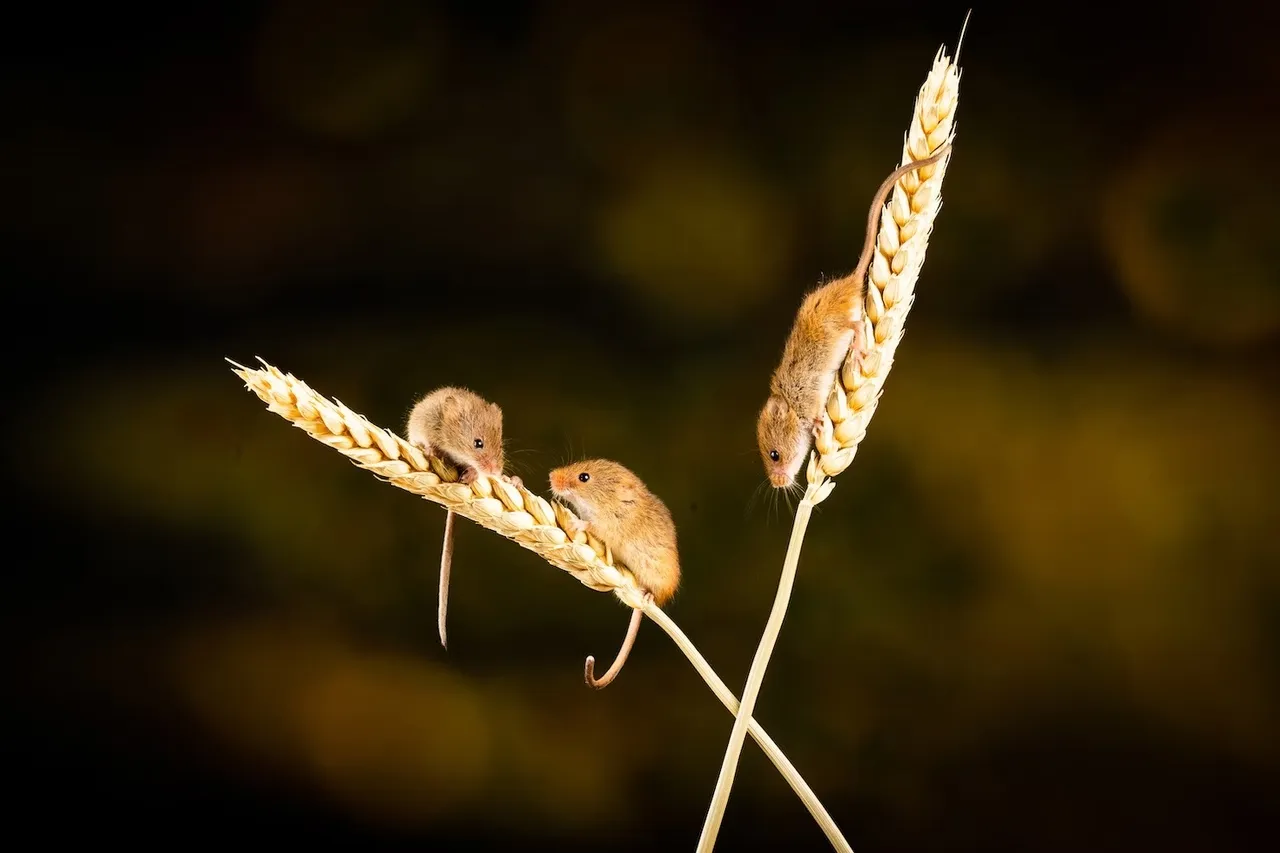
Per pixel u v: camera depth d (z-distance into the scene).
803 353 1.30
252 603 2.37
